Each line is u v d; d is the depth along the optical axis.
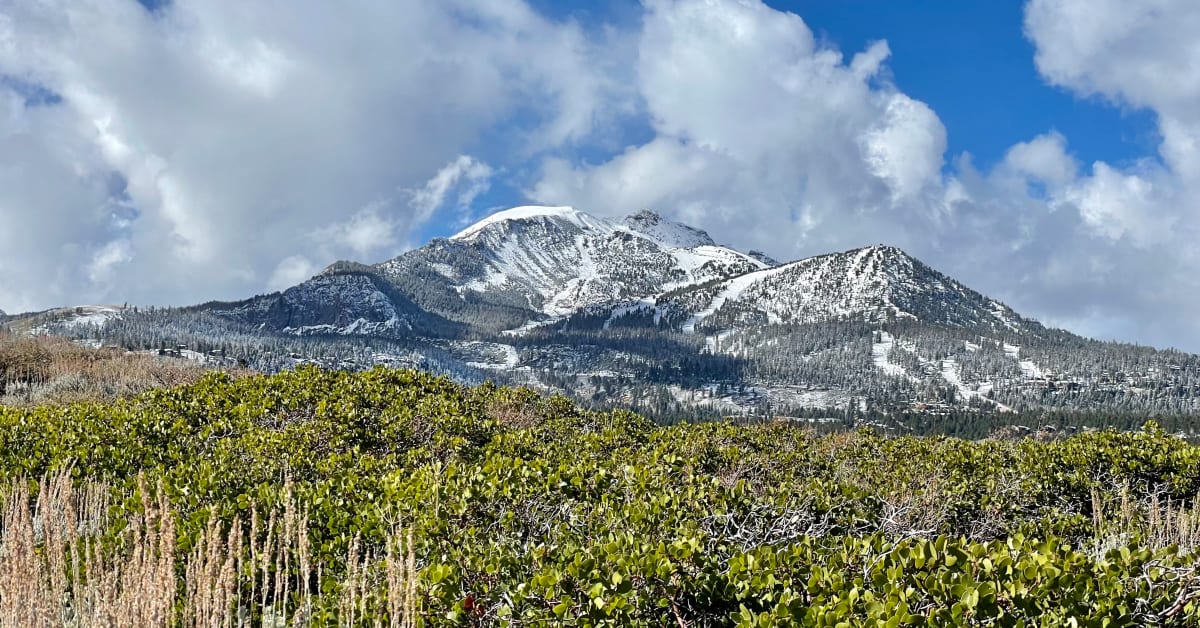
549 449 14.02
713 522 7.92
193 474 10.45
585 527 7.82
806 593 5.59
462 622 6.25
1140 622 5.16
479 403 20.06
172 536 4.82
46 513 5.20
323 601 6.78
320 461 12.20
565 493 8.73
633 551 6.12
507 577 6.59
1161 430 16.86
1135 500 12.88
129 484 11.14
